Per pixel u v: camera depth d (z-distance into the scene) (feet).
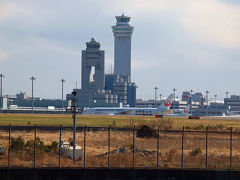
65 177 336.08
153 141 572.10
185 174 346.13
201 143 561.43
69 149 411.75
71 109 382.22
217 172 347.56
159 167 364.99
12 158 386.11
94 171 339.36
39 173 334.24
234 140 614.34
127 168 349.00
